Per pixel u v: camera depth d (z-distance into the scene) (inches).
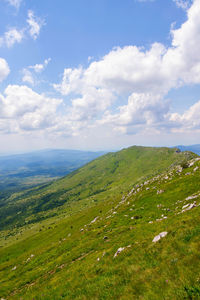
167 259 463.2
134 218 1642.5
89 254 1112.8
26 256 2726.4
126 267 543.5
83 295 513.0
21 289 1120.8
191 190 1859.0
